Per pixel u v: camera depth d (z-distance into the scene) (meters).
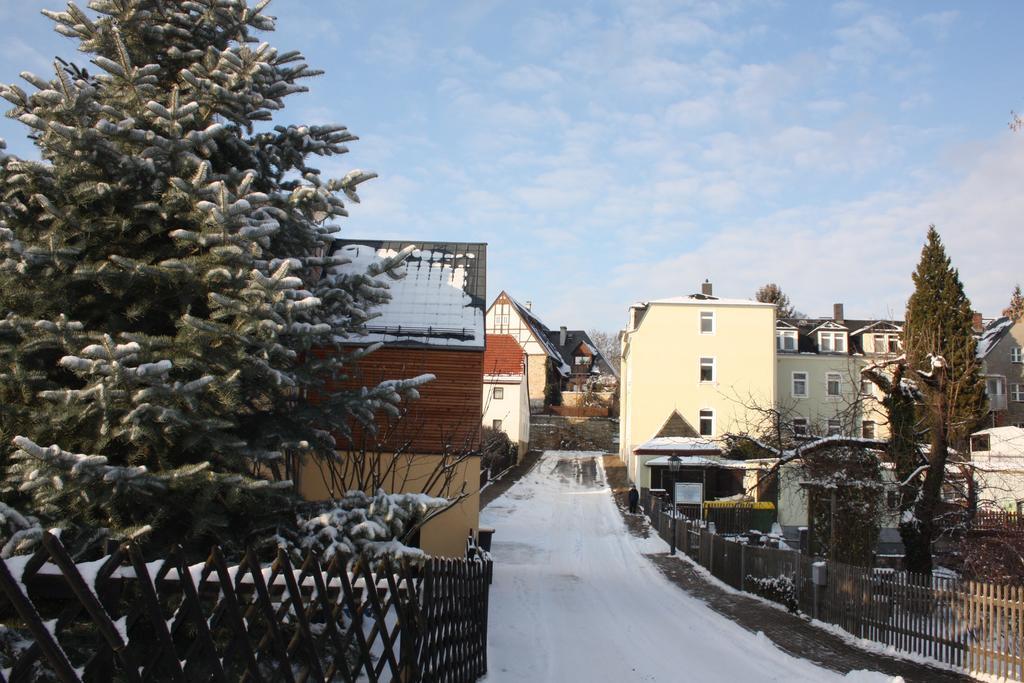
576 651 12.80
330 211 10.49
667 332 50.75
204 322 8.35
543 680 10.80
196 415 8.20
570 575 23.31
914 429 20.08
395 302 20.41
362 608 6.30
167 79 10.42
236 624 4.79
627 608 17.84
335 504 9.51
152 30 9.95
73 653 5.66
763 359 50.34
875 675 11.26
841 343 54.12
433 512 11.30
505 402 60.12
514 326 80.62
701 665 12.30
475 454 15.72
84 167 8.70
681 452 43.62
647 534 33.31
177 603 6.07
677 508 36.47
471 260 22.80
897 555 23.91
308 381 9.81
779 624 16.45
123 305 9.23
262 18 10.58
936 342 19.92
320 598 5.77
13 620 6.27
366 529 8.88
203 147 9.32
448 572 8.77
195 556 8.33
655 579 23.28
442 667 8.41
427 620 7.79
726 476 44.16
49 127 8.30
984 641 12.22
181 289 9.04
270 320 8.45
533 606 17.41
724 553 23.19
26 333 8.22
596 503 42.56
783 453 20.97
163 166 9.09
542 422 72.69
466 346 19.02
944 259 40.19
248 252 8.78
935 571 20.17
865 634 14.97
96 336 8.14
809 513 21.22
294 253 10.95
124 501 7.89
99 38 9.68
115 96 9.28
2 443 7.95
